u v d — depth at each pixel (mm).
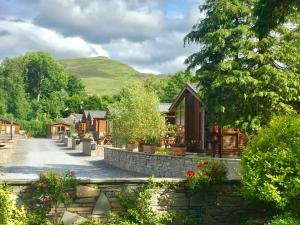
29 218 11625
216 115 25219
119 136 36031
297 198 10984
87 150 47094
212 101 24469
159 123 35062
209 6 25750
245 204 12969
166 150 30328
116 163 34750
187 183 12680
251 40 24141
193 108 33938
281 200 10914
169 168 26625
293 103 25578
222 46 23703
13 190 11852
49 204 11984
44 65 155750
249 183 11453
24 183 11891
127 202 12297
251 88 23375
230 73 23578
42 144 70438
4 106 125625
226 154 28906
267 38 23438
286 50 23453
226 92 24156
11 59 154875
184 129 35031
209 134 29922
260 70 22844
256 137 12234
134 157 31094
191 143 32250
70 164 35312
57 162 37031
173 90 88875
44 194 11797
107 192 12359
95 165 35188
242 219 12547
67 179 12125
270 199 10906
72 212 12125
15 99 134000
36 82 155375
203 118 32250
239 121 23547
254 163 11617
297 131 11695
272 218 11797
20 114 132250
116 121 36500
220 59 25109
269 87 23562
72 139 60406
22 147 60062
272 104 22906
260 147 11891
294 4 16172
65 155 46031
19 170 29375
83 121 86938
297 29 24156
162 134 34125
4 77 140500
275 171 11234
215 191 12875
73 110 130000
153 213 12266
